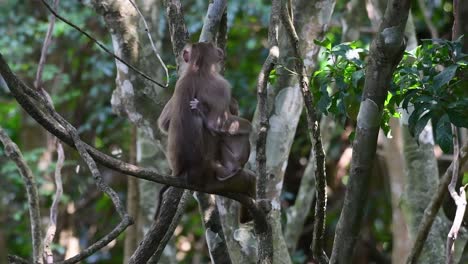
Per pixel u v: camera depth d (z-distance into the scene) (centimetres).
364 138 884
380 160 2336
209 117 907
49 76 2272
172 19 1036
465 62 934
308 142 2411
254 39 2348
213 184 882
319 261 984
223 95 926
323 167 932
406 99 935
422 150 1359
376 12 1548
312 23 1300
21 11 2445
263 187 927
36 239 1099
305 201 1777
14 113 2484
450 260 878
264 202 917
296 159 2489
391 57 847
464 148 975
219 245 1165
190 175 870
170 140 908
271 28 972
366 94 873
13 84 780
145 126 1297
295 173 2498
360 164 893
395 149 1561
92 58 2356
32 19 2348
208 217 1162
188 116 895
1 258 1159
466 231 1259
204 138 898
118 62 1300
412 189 1363
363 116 879
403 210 1374
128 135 2380
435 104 918
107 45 2322
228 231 1202
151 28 1475
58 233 2378
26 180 1088
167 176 856
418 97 932
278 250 1231
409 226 1356
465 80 964
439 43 985
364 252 2456
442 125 913
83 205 2528
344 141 2391
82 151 798
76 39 2391
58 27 2244
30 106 788
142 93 1291
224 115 916
